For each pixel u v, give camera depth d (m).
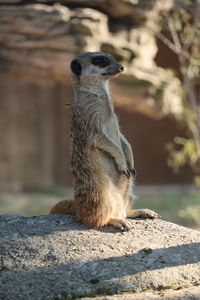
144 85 13.41
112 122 6.91
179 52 13.12
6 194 19.47
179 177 23.20
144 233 6.60
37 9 12.97
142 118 23.45
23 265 6.00
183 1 13.28
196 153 12.65
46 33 12.96
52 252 6.15
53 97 21.75
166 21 13.90
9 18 13.07
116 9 13.38
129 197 7.12
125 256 6.06
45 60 13.11
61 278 5.73
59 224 6.75
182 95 13.66
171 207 16.12
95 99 6.74
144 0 13.30
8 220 6.86
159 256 6.08
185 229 6.83
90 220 6.64
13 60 13.38
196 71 13.05
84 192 6.66
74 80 6.91
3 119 20.48
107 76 6.79
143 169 23.53
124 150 7.15
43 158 21.30
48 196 18.80
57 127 21.95
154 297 5.38
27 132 20.91
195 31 12.91
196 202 16.69
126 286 5.62
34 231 6.57
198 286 5.69
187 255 6.14
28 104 20.91
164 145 23.45
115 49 13.38
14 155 20.64
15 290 5.61
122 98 13.55
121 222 6.64
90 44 12.96
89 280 5.70
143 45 13.88
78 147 6.72
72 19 12.97
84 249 6.18
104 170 6.68
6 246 6.30
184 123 14.78
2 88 20.45
